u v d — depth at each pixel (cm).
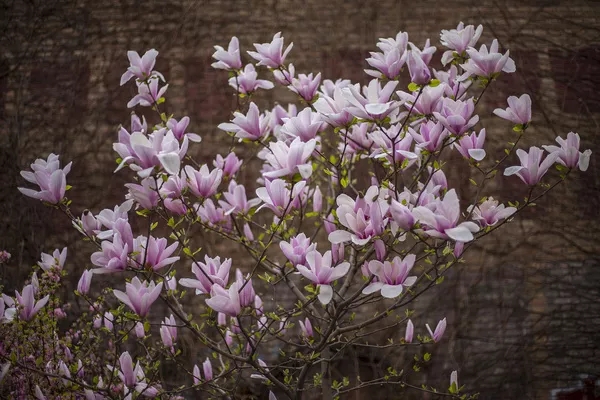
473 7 557
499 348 514
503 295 521
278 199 206
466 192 526
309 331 267
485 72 209
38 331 255
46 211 530
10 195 538
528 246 529
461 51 231
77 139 550
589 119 545
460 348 510
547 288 525
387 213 199
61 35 567
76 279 509
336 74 548
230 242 512
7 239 529
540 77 549
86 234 211
